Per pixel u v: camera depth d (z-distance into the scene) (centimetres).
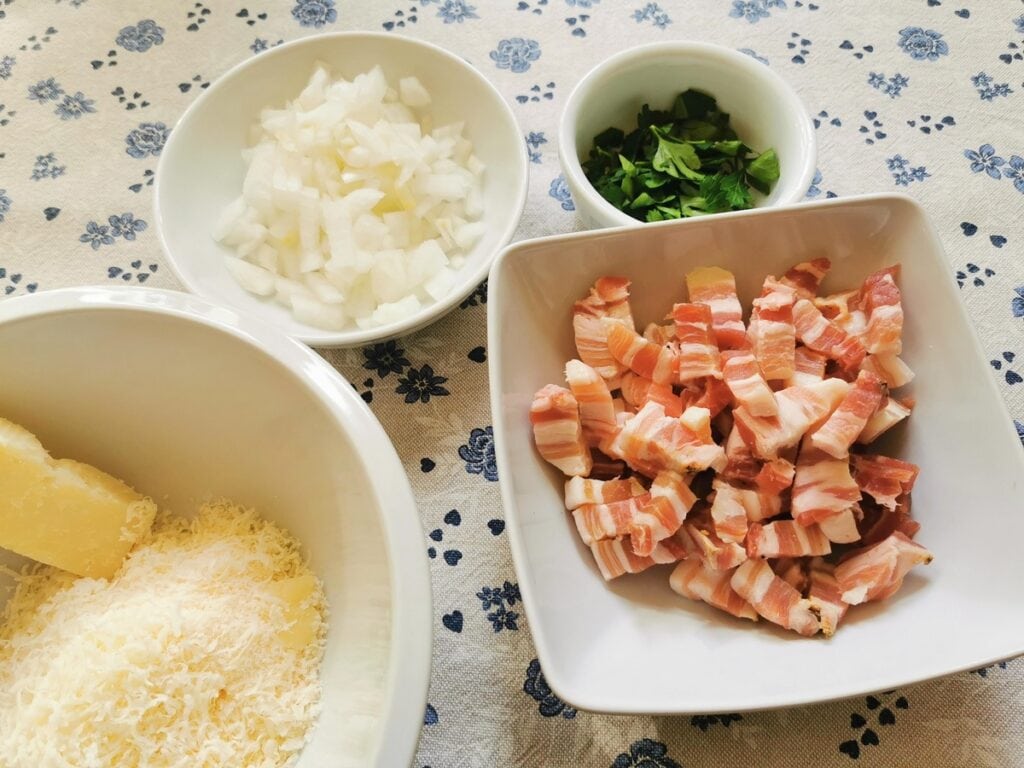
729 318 31
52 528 27
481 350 36
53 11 49
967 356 28
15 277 40
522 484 28
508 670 29
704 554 28
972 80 43
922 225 30
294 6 48
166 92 46
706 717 28
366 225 36
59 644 27
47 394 28
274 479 29
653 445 28
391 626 23
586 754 28
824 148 41
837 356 30
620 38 46
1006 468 26
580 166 36
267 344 26
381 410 35
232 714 26
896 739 28
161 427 29
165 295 27
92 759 24
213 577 28
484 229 38
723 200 36
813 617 26
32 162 43
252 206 37
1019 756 27
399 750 21
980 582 26
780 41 45
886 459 29
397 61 41
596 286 32
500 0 48
